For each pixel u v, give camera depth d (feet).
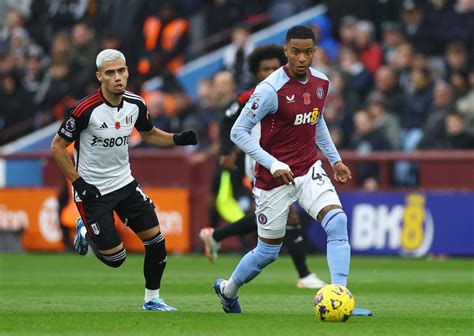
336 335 76.69
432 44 214.07
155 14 240.73
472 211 180.96
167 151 207.41
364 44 214.48
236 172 168.14
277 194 88.48
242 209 169.07
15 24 257.14
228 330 79.77
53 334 77.97
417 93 198.70
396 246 185.57
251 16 244.83
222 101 198.59
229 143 126.11
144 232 94.89
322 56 210.79
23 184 204.95
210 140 206.08
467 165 181.47
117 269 161.48
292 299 111.96
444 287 129.29
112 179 93.81
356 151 195.62
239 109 123.95
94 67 234.17
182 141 96.22
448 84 203.51
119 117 92.89
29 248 204.03
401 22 220.02
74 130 91.97
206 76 239.09
